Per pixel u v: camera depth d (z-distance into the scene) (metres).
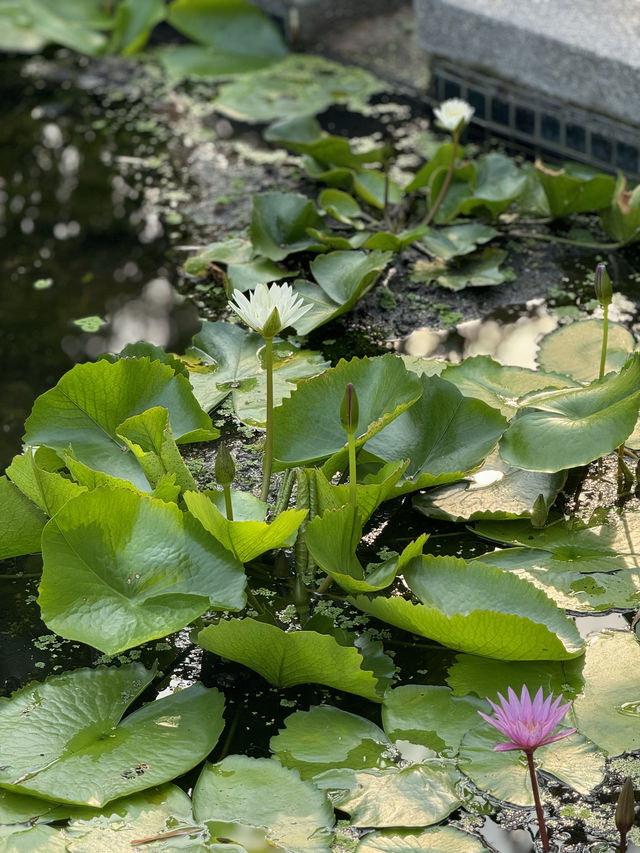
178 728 1.76
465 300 2.71
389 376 2.11
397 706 1.79
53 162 3.36
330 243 2.76
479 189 2.96
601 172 3.12
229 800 1.67
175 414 2.16
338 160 3.10
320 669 1.78
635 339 2.51
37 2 4.10
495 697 1.79
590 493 2.15
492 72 3.31
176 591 1.84
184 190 3.18
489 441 2.09
